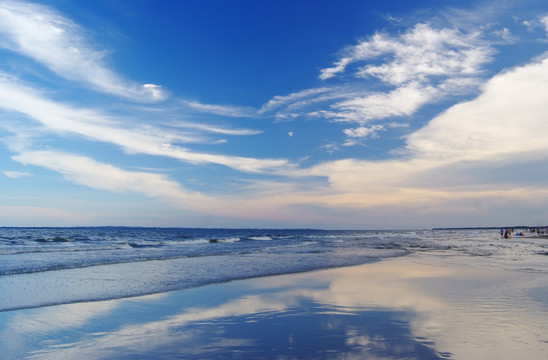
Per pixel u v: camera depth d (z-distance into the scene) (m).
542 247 34.47
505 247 35.12
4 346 5.92
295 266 17.64
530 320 7.13
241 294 10.42
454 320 7.16
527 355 5.19
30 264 17.08
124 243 39.47
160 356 5.42
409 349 5.50
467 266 17.19
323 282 12.55
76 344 6.03
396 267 17.08
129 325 7.17
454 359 5.05
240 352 5.54
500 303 8.77
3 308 8.49
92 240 46.62
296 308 8.55
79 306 8.83
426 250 31.08
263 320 7.46
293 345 5.82
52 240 43.88
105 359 5.34
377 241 54.81
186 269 16.31
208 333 6.57
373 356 5.23
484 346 5.60
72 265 16.97
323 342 5.95
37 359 5.37
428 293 10.16
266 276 14.16
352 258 22.44
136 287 11.51
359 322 7.15
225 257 22.81
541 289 10.66
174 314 8.06
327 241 54.38
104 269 15.91
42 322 7.38
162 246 36.59
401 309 8.25
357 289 11.05
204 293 10.59
